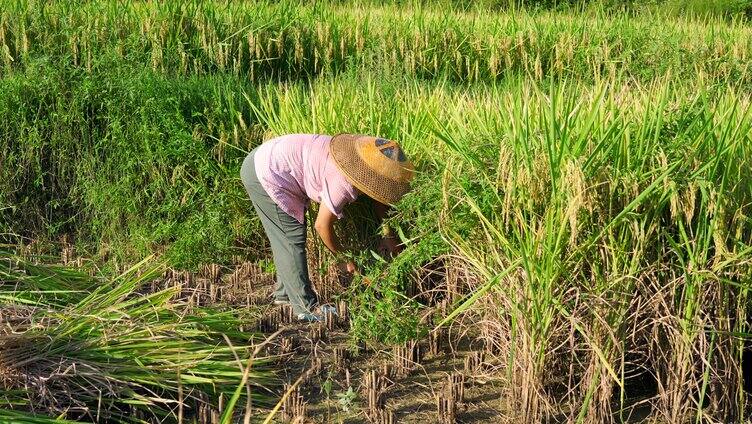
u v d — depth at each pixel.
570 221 3.80
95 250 6.67
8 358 3.89
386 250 5.48
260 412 4.20
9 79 7.16
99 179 6.72
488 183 4.34
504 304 4.22
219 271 6.16
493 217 4.35
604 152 4.09
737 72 11.35
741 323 4.09
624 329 3.99
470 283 4.73
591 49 11.70
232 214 6.33
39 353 4.04
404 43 11.16
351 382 4.58
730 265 4.04
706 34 13.23
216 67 9.80
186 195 6.50
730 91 5.43
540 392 4.13
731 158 4.07
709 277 3.92
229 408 2.75
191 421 4.09
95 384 3.99
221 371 4.34
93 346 4.18
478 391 4.51
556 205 3.96
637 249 3.98
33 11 9.06
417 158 5.49
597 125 4.34
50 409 3.79
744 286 3.90
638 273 4.04
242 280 6.06
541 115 4.30
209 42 9.87
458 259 4.67
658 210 3.98
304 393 4.45
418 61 11.04
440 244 4.54
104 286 4.99
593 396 4.04
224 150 6.72
